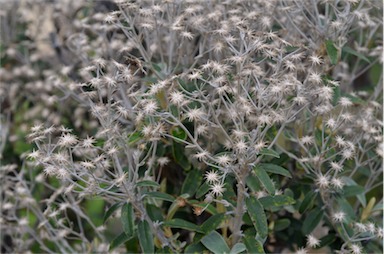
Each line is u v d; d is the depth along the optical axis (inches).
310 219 47.1
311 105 48.0
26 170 55.9
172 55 50.3
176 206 45.1
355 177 55.6
